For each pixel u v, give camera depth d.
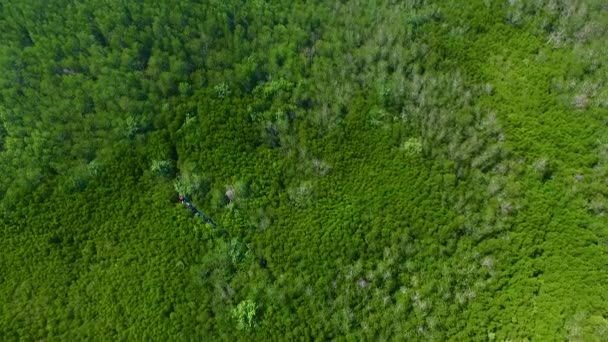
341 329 46.50
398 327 45.59
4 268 53.19
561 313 44.50
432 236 49.47
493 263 47.38
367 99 57.00
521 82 55.22
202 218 53.88
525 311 45.09
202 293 49.75
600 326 42.97
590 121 51.97
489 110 53.97
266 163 55.47
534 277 46.50
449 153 52.53
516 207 49.25
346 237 50.50
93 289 51.06
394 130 54.66
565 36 56.72
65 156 58.09
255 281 49.62
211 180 55.53
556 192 49.44
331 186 53.50
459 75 56.03
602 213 47.69
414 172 52.53
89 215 55.06
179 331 47.91
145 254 52.28
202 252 52.09
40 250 53.66
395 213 50.94
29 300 51.31
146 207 54.91
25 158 57.44
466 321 45.31
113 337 48.28
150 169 56.66
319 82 58.12
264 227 52.34
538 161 50.34
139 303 49.56
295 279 49.03
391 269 48.34
